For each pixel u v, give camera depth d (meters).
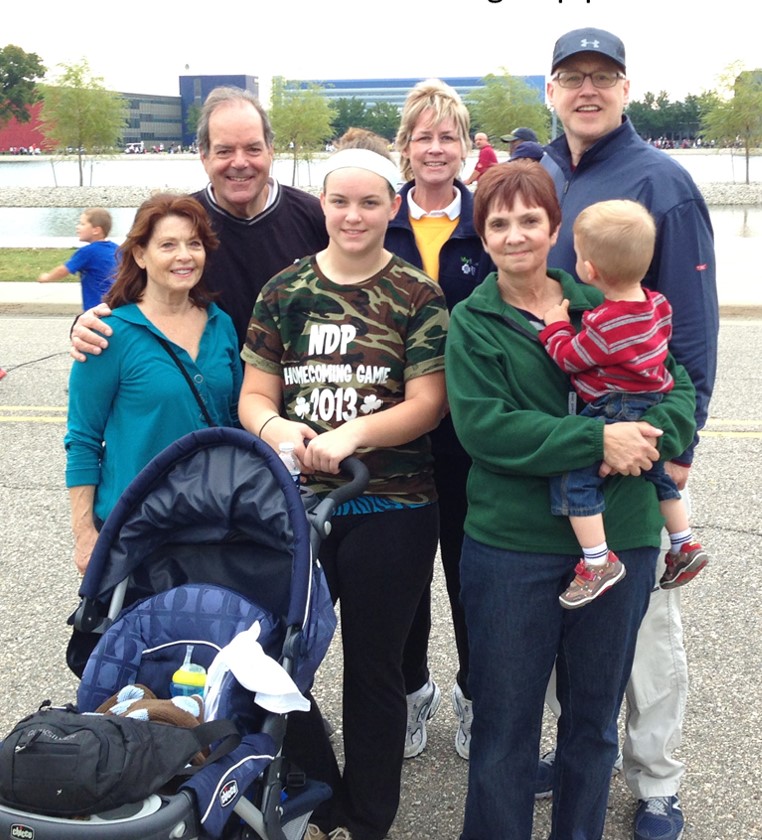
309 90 44.19
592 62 2.89
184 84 149.00
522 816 2.68
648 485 2.53
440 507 3.39
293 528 2.33
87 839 1.76
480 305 2.54
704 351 2.78
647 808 3.02
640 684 2.97
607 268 2.45
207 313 3.09
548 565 2.52
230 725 2.07
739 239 20.36
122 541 2.49
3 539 5.39
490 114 42.91
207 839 1.94
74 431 2.96
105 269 8.87
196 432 2.48
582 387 2.50
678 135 101.88
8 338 11.04
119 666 2.38
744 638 4.21
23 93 108.25
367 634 2.81
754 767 3.34
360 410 2.74
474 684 2.66
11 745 1.83
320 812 2.92
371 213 2.67
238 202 3.27
